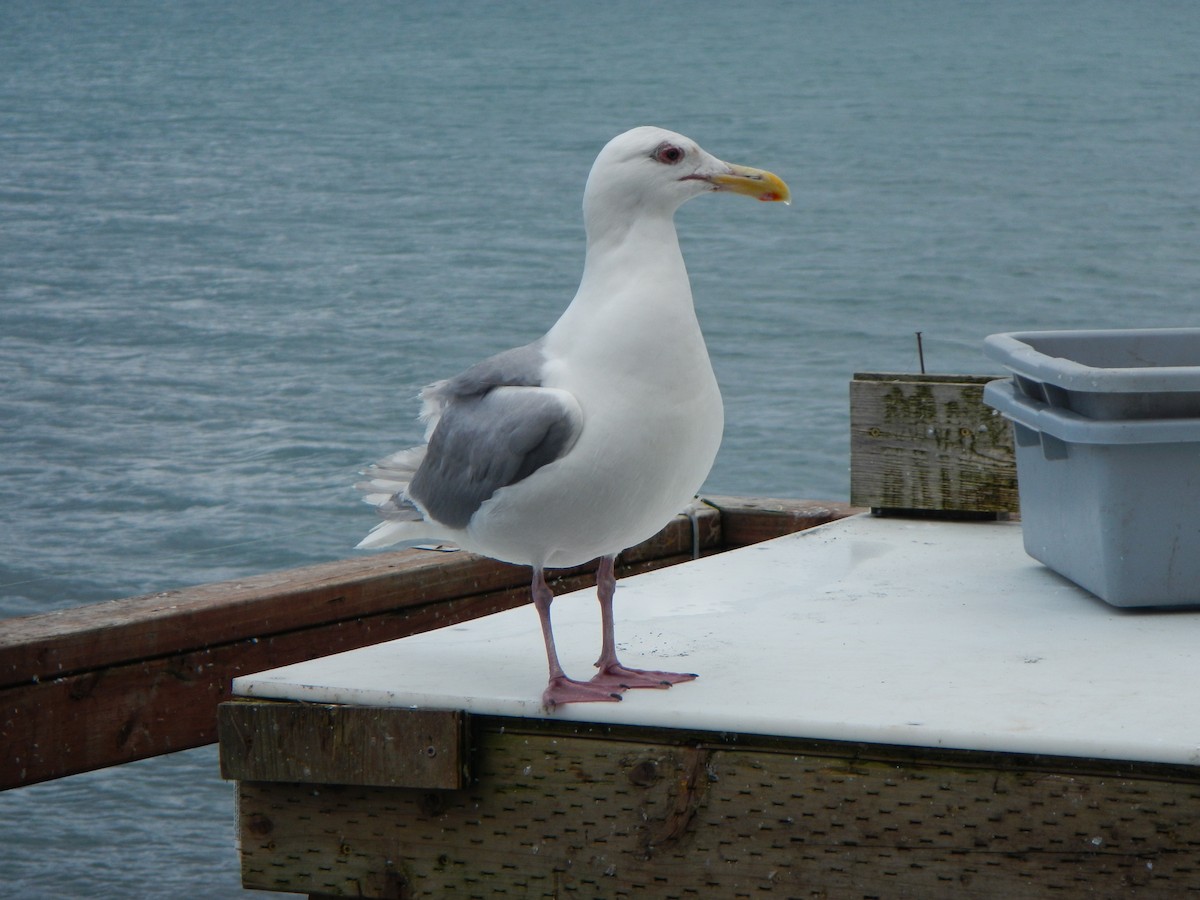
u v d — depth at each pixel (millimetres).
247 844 4535
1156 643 4883
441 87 91062
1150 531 5195
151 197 44094
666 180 4398
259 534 14367
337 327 24812
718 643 4996
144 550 13953
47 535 14336
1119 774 3834
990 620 5258
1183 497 5172
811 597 5680
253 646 5820
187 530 14469
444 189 45531
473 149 57469
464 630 5281
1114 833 3852
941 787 3959
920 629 5141
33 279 29766
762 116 68312
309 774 4395
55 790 9797
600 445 4277
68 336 24219
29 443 17625
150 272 30609
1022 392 5875
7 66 113250
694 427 4387
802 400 19672
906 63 104938
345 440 17750
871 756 4008
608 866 4250
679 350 4328
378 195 44281
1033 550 6004
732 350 22875
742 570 6137
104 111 76062
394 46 139375
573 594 5828
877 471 7082
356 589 6109
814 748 4055
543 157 54438
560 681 4316
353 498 15477
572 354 4398
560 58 118500
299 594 5934
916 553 6391
